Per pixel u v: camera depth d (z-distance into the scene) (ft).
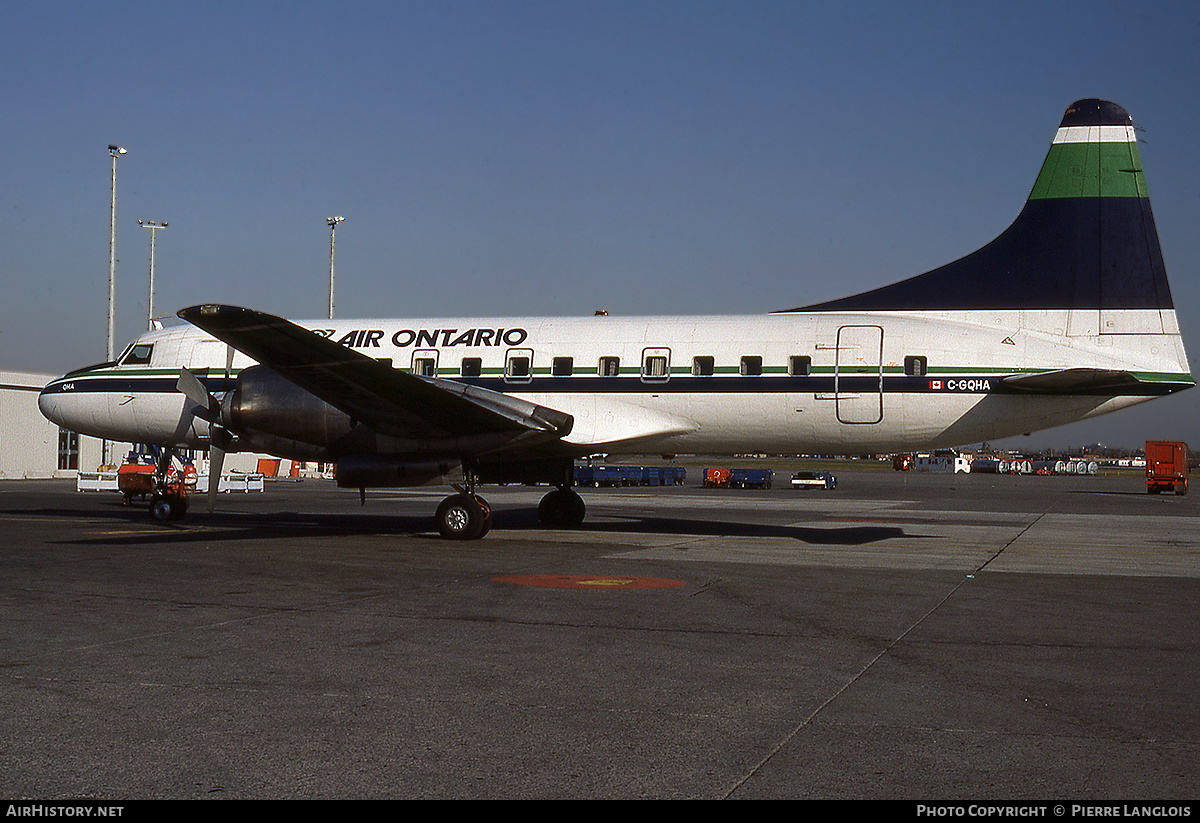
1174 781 16.11
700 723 19.26
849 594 35.99
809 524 72.95
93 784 15.67
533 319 62.90
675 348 58.70
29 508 83.15
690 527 67.97
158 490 69.15
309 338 46.78
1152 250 53.98
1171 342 53.42
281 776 16.12
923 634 28.35
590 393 59.57
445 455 54.95
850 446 57.88
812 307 59.36
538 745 17.84
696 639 27.25
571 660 24.52
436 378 60.18
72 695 20.75
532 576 39.86
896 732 18.72
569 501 64.64
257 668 23.27
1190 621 30.94
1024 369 53.93
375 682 22.11
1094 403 54.19
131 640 26.32
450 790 15.58
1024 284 55.52
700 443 59.77
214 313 44.75
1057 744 18.02
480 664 23.97
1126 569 45.11
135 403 67.72
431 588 36.24
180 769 16.40
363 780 15.99
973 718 19.67
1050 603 34.45
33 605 31.81
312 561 44.32
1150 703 20.88
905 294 57.52
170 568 41.39
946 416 55.06
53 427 152.56
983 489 157.69
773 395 56.80
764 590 36.68
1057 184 55.42
